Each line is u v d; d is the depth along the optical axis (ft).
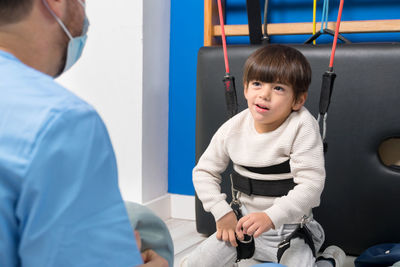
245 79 3.26
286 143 3.15
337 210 4.21
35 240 1.11
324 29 4.69
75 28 1.63
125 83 5.07
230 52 4.55
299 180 3.08
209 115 4.64
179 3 5.42
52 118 1.15
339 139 4.17
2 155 1.11
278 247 3.22
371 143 4.10
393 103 4.03
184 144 5.55
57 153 1.14
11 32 1.42
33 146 1.12
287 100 3.12
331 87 3.33
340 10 3.35
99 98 5.21
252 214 3.00
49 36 1.54
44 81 1.27
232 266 3.45
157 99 5.33
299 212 3.01
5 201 1.10
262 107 3.10
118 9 5.00
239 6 5.38
